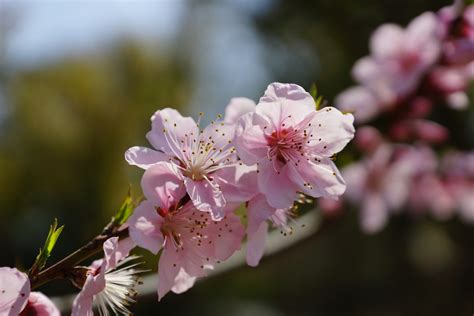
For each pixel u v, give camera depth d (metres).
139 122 1.57
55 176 1.52
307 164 0.38
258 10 0.99
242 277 1.48
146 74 1.62
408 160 0.57
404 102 0.54
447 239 1.17
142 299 0.46
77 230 1.46
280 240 0.52
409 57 0.53
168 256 0.37
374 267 1.34
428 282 1.26
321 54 0.89
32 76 1.72
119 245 0.37
